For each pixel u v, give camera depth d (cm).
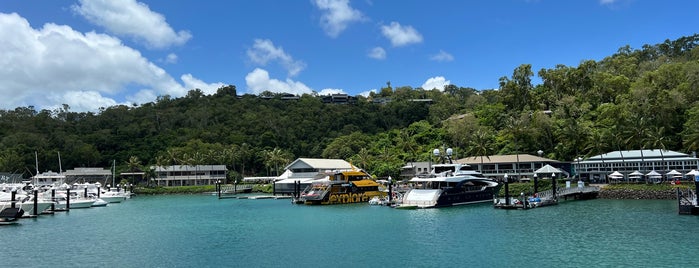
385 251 3900
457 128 13625
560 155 11019
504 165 10550
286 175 12438
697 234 4241
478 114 15625
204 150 16900
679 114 10512
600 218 5450
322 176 10100
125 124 19912
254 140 18350
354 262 3538
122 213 7662
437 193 7150
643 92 10838
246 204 9319
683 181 8081
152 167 15612
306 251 3975
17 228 5706
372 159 13825
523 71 14812
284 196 11356
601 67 15838
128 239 4769
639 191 7794
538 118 11638
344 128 19175
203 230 5369
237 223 5994
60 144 17475
